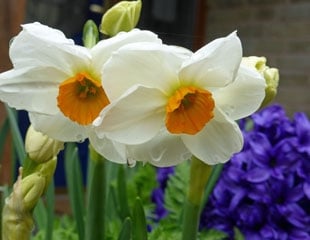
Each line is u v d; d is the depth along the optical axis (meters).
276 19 1.43
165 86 0.24
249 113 0.25
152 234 0.40
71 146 0.48
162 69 0.23
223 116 0.24
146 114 0.24
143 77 0.23
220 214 0.46
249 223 0.44
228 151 0.25
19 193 0.26
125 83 0.23
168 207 0.47
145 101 0.23
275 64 1.44
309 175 0.45
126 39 0.23
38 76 0.24
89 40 0.27
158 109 0.24
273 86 0.28
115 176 0.52
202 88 0.24
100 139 0.25
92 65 0.24
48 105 0.25
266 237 0.43
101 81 0.23
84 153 1.19
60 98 0.24
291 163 0.45
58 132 0.25
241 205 0.45
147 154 0.25
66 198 1.17
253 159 0.45
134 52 0.23
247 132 0.49
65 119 0.25
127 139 0.24
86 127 0.25
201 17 1.48
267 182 0.45
